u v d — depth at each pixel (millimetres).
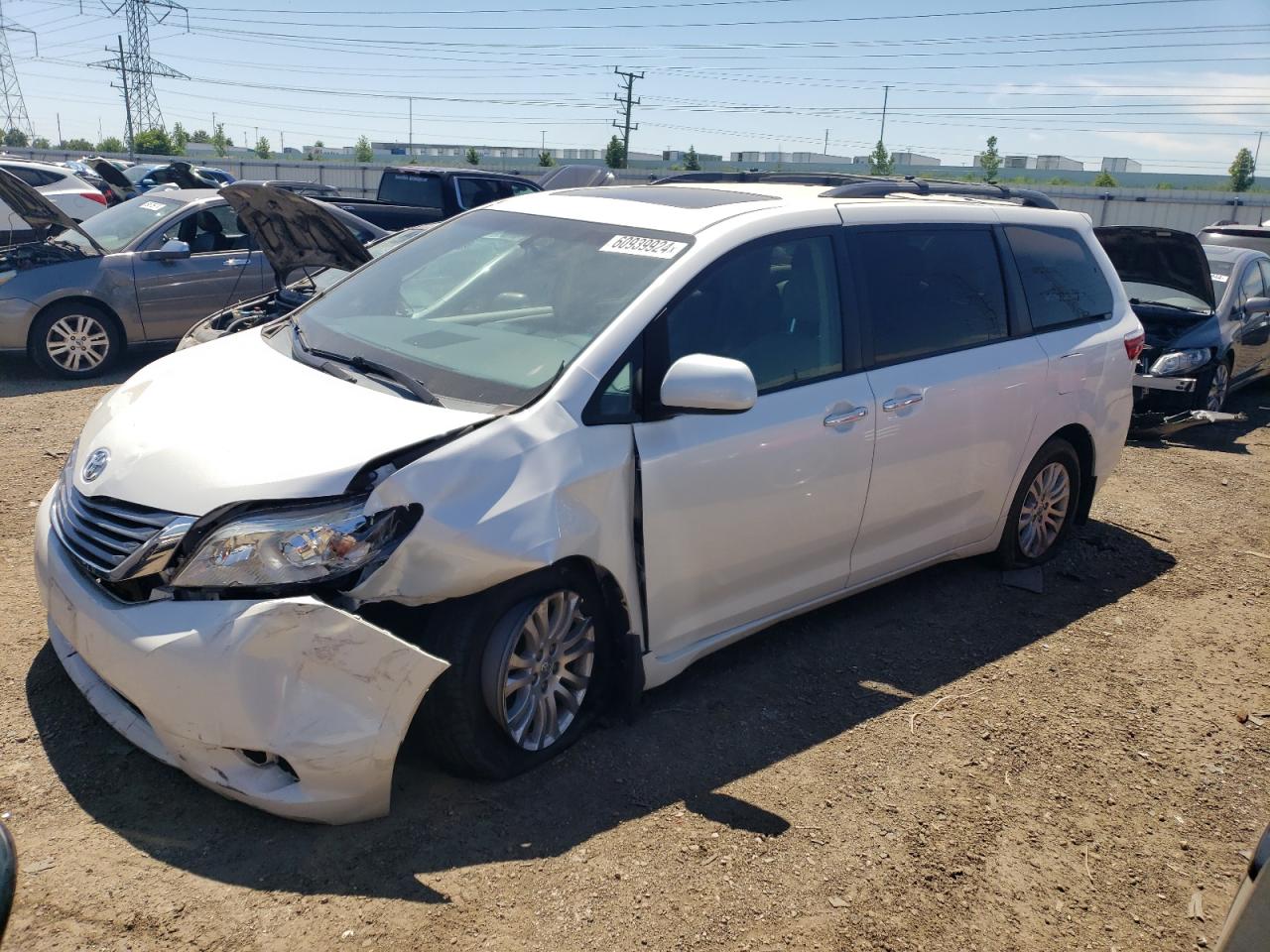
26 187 8086
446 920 2711
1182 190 52531
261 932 2619
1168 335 9039
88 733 3398
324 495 2891
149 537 2902
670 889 2916
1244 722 4184
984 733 3918
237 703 2752
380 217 14367
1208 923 3021
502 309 3785
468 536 2994
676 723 3783
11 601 4285
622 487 3387
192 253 9516
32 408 7742
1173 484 7578
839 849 3160
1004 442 4883
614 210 4160
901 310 4406
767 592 4035
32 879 2727
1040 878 3141
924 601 5094
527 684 3301
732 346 3762
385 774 2936
